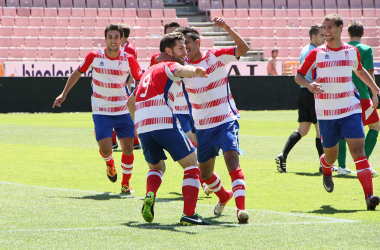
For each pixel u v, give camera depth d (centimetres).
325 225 1515
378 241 1331
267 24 11088
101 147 2158
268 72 8450
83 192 2105
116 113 2167
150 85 1572
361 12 11500
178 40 1591
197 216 1542
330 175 2050
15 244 1292
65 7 10956
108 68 2158
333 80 1875
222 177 2506
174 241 1327
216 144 1662
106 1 11212
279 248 1263
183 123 2234
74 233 1412
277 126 5684
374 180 2402
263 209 1769
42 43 9750
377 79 7762
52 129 5344
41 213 1678
